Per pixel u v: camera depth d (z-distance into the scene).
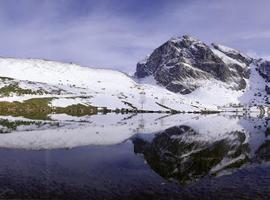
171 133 106.00
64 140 81.25
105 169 50.59
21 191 37.22
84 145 75.19
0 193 36.12
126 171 49.62
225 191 39.25
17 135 86.56
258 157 64.81
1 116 159.88
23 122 128.38
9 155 58.56
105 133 100.25
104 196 36.72
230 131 118.81
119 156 62.91
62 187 39.47
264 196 37.38
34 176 43.94
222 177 46.81
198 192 38.84
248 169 53.00
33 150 65.12
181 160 60.66
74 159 57.75
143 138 91.88
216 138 95.12
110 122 147.50
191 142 85.38
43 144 73.38
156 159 61.06
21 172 45.84
